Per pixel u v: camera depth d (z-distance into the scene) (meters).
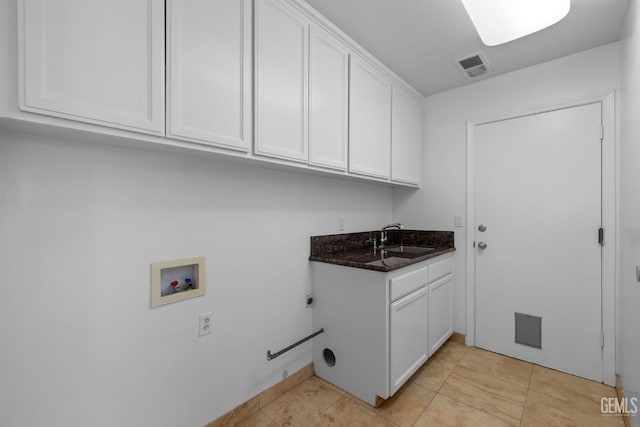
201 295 1.39
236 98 1.19
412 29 1.69
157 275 1.24
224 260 1.48
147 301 1.21
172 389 1.29
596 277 1.88
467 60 2.05
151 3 0.95
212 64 1.11
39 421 0.98
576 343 1.94
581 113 1.94
